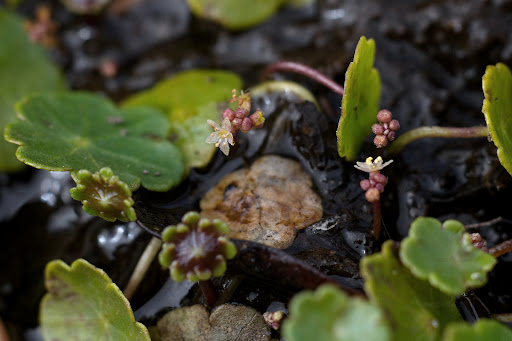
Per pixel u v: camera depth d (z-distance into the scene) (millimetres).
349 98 140
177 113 157
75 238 153
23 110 150
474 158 149
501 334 125
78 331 138
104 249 148
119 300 136
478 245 138
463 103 158
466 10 162
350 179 147
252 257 135
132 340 136
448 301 133
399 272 130
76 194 138
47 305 139
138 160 148
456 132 145
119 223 149
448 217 147
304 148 149
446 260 129
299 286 135
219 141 142
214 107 156
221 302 139
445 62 161
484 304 139
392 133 141
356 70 140
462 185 148
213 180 149
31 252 156
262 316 138
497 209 146
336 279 138
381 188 137
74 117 153
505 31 160
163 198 147
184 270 131
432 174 149
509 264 143
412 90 158
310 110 151
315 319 120
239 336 138
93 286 138
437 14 163
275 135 151
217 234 131
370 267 127
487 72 141
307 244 141
